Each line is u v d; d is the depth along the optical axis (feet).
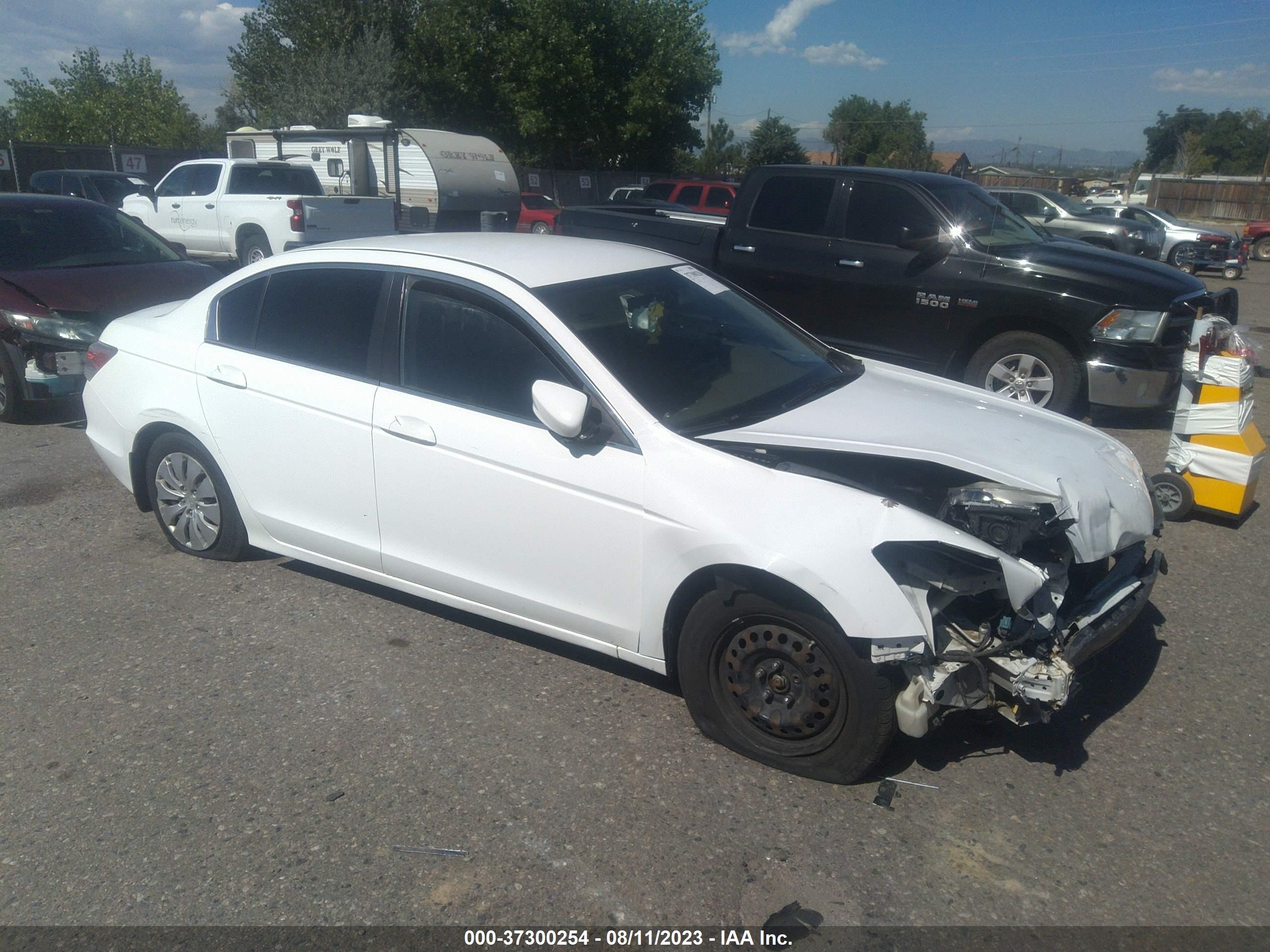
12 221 26.04
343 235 51.42
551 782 10.75
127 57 148.05
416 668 13.14
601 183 119.03
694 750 11.34
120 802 10.44
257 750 11.32
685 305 13.83
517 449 11.85
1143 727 11.88
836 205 26.84
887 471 12.01
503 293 12.35
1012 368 24.97
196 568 16.26
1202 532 18.31
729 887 9.23
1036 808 10.37
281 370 14.08
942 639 10.14
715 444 11.25
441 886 9.22
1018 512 10.43
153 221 56.65
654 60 113.70
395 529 13.29
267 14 121.08
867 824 10.09
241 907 8.99
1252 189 139.03
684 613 11.35
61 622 14.43
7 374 24.36
